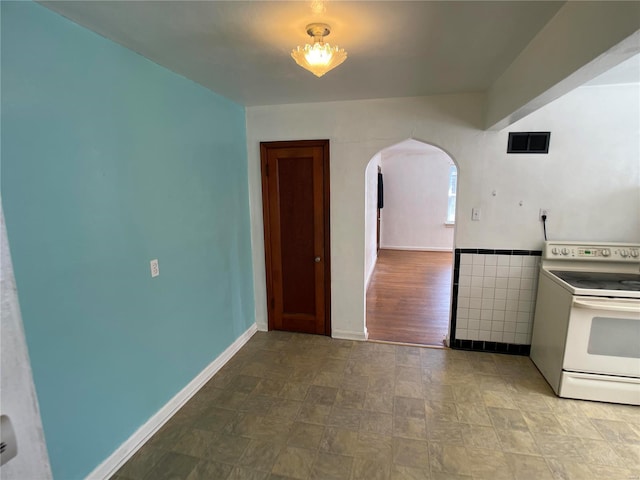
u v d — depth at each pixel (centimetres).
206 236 263
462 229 296
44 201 141
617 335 221
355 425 214
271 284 350
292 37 172
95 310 167
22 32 131
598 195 271
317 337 342
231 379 268
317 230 329
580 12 135
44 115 140
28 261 136
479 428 209
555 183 276
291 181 328
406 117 293
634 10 106
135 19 150
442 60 207
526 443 196
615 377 226
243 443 200
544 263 278
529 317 296
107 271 173
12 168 129
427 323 376
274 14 149
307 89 265
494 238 292
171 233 221
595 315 222
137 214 192
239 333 322
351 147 307
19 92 131
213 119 269
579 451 190
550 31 160
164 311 217
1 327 60
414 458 187
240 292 322
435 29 166
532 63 181
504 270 294
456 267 303
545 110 269
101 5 137
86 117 159
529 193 281
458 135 285
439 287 507
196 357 253
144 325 200
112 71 173
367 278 516
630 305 214
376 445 197
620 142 262
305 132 314
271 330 359
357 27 163
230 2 138
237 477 177
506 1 141
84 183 159
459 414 222
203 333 262
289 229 337
